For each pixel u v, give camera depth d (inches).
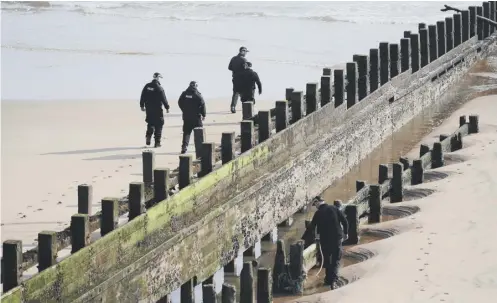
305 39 6599.4
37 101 4512.8
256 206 2500.0
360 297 2272.4
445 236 2642.7
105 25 7091.5
